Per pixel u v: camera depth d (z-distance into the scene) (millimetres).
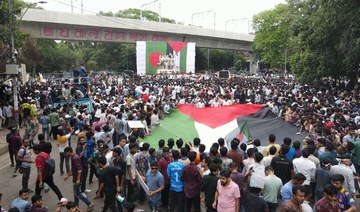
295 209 6422
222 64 97625
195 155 8789
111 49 81000
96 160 10703
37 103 27156
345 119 15203
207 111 15703
